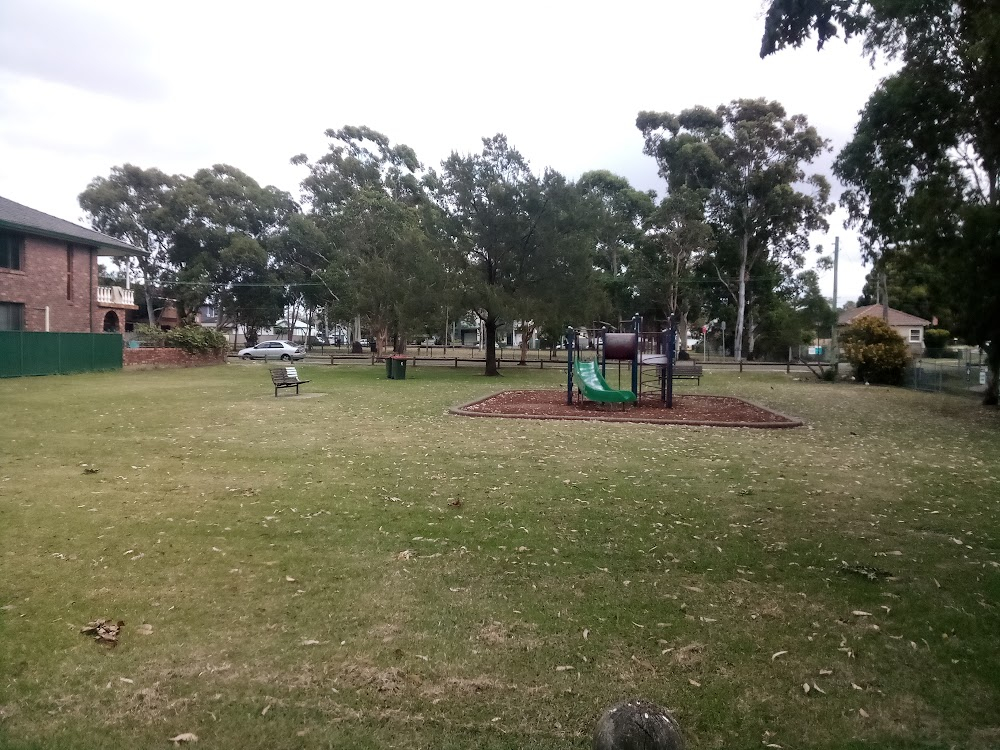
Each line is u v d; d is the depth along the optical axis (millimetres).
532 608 4562
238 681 3607
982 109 9375
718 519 6781
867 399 21281
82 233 32531
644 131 52656
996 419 16188
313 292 64625
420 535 6137
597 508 7129
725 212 52188
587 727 3221
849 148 16906
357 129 62688
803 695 3516
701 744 3094
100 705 3369
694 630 4254
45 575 5078
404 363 28172
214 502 7281
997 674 3746
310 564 5375
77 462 9438
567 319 29594
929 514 7090
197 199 59312
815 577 5203
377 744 3072
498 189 28391
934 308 18469
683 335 55969
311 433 12344
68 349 28438
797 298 54031
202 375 28938
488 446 10992
